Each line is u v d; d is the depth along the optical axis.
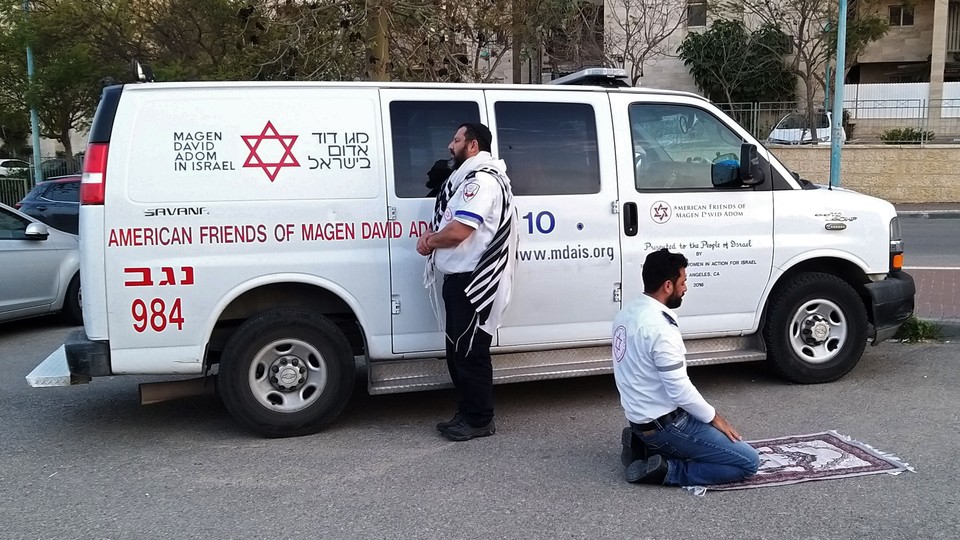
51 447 5.10
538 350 5.54
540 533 3.73
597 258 5.50
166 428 5.46
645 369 4.12
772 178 5.89
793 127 23.33
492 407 5.06
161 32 20.28
